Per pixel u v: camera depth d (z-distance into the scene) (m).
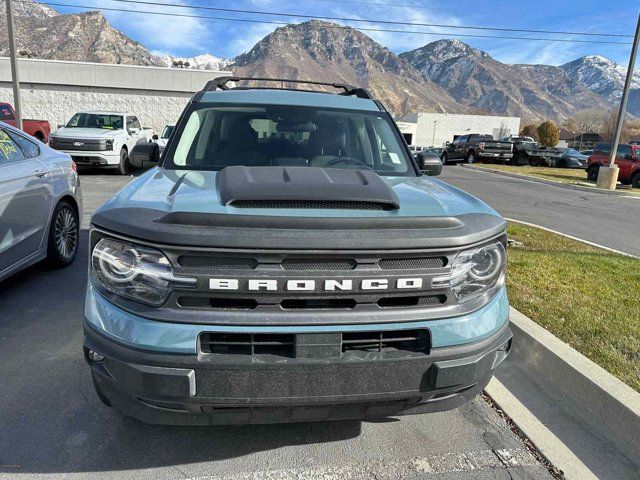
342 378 2.10
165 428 2.77
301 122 3.59
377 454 2.63
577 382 3.10
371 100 4.07
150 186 2.58
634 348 3.62
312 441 2.71
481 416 3.02
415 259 2.15
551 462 2.60
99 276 2.13
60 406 2.95
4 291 4.80
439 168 3.77
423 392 2.20
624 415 2.75
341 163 3.39
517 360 3.70
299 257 2.01
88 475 2.40
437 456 2.63
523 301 4.57
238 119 3.54
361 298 2.09
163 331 2.00
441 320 2.19
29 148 4.95
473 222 2.34
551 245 7.32
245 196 2.20
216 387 2.03
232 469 2.48
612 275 5.66
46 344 3.73
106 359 2.09
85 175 14.23
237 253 1.97
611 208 13.09
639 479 2.50
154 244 1.98
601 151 21.19
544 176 21.59
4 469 2.41
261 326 2.01
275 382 2.05
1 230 4.11
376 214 2.25
